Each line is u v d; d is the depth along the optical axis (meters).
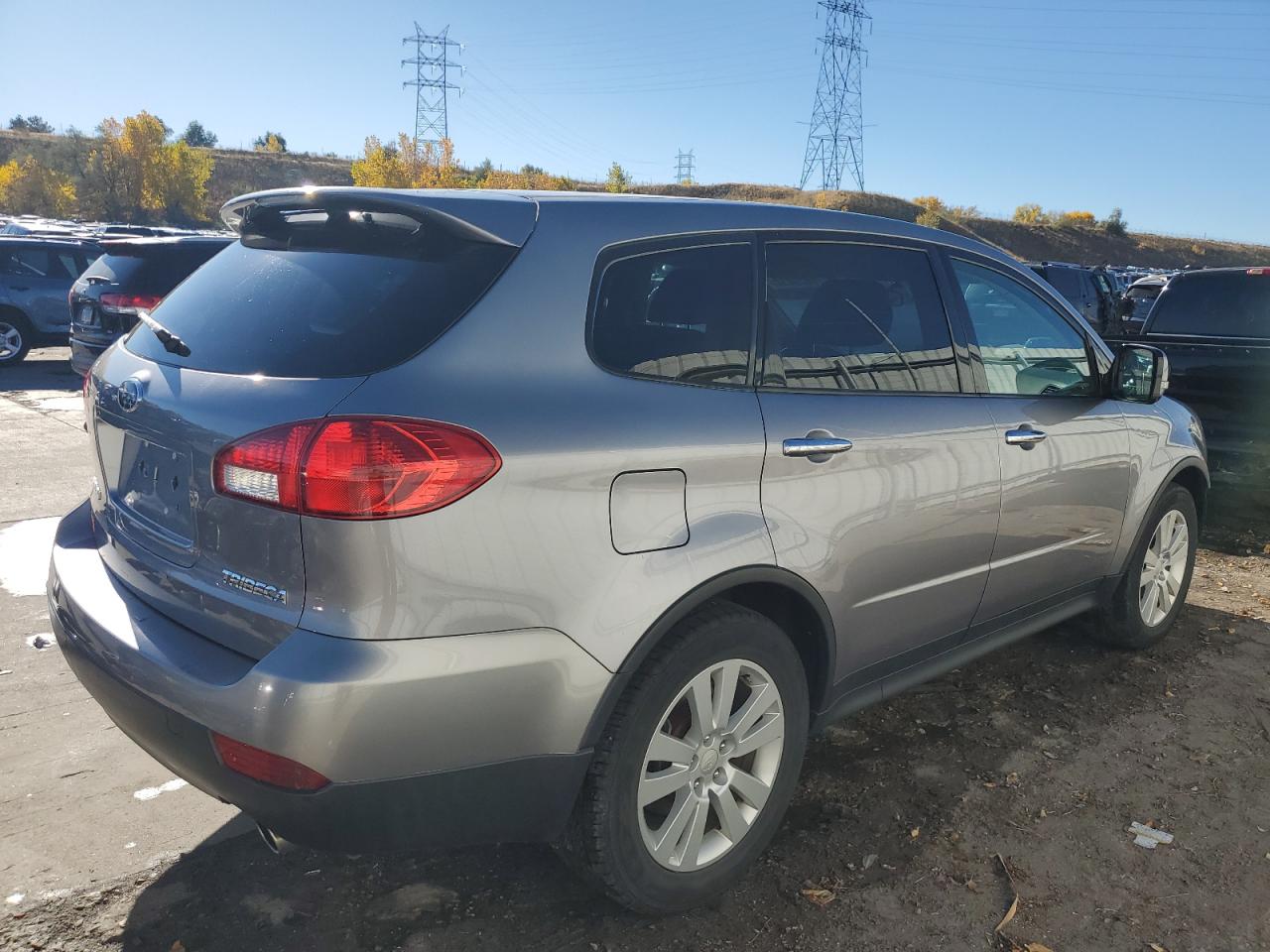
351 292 2.15
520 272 2.13
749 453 2.36
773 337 2.57
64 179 69.31
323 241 2.35
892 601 2.85
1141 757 3.33
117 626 2.21
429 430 1.88
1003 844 2.79
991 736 3.46
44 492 6.31
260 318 2.22
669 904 2.36
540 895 2.50
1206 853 2.77
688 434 2.25
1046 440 3.34
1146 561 4.17
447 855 2.67
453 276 2.10
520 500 1.97
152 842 2.67
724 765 2.44
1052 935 2.41
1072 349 3.67
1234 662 4.19
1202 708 3.72
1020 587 3.42
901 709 3.66
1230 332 7.00
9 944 2.25
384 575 1.85
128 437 2.42
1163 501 4.12
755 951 2.32
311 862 2.62
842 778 3.13
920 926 2.43
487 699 1.97
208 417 2.05
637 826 2.25
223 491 1.99
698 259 2.46
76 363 9.93
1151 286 17.16
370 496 1.83
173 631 2.13
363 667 1.83
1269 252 116.19
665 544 2.19
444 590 1.90
